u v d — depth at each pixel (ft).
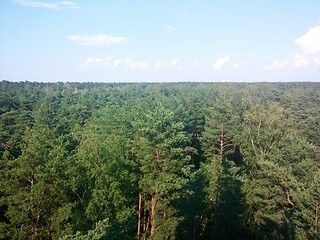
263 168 104.63
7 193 81.92
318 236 74.69
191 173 96.94
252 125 152.66
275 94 345.92
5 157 85.51
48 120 164.45
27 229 76.18
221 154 134.21
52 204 77.00
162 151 83.05
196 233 102.37
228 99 181.16
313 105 245.45
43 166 76.59
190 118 175.22
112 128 128.67
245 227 103.55
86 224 76.13
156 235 84.84
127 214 75.97
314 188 78.13
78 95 317.01
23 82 550.77
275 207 98.99
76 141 136.05
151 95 287.28
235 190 108.37
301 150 108.88
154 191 82.69
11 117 176.04
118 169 81.10
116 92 345.72
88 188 81.30
